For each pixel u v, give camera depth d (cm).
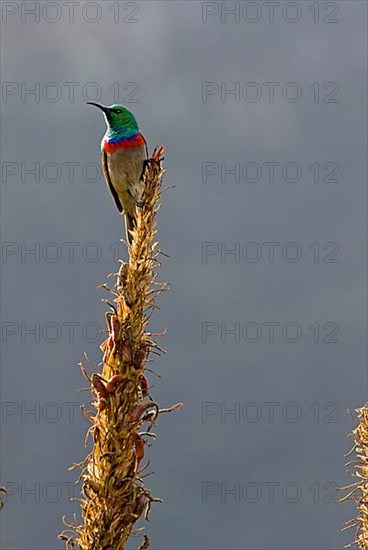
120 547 933
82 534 939
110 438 958
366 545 1070
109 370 992
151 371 1005
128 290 1020
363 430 1110
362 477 1098
